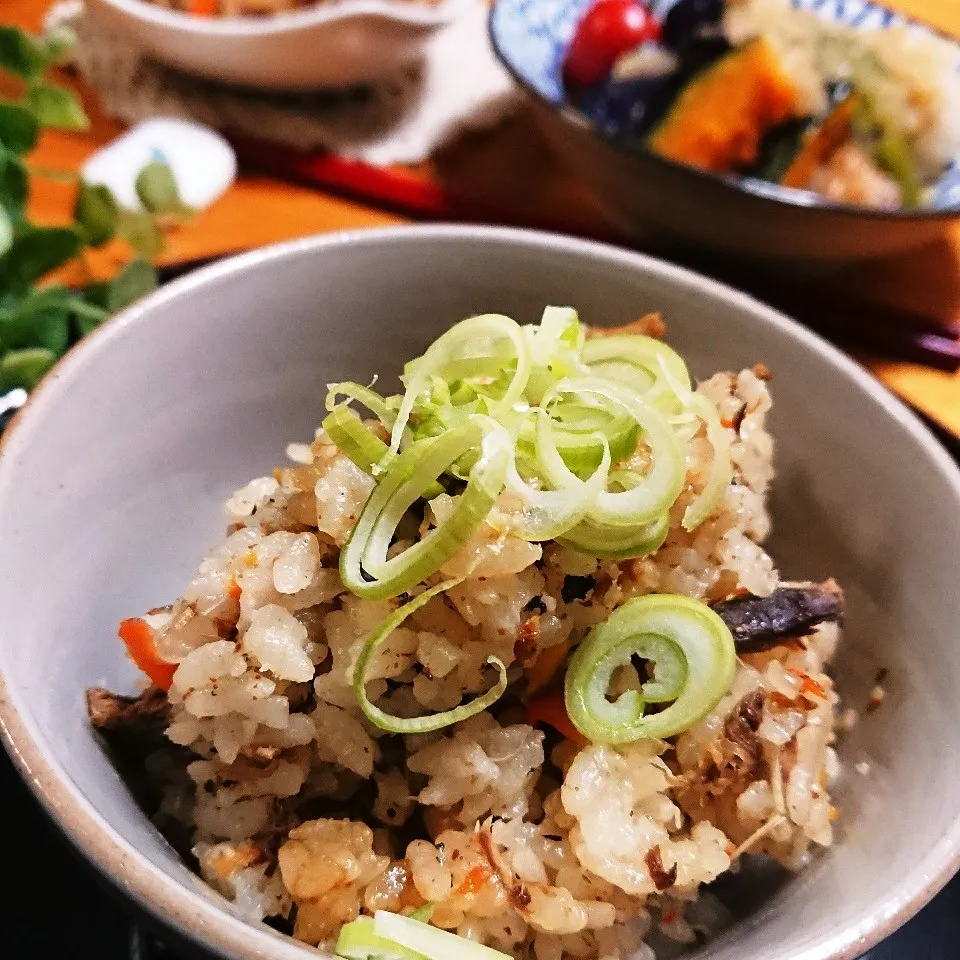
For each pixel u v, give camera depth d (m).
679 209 0.36
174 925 0.20
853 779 0.28
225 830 0.26
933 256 0.39
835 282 0.38
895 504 0.29
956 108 0.39
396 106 0.41
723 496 0.28
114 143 0.38
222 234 0.37
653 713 0.27
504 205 0.39
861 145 0.39
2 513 0.26
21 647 0.25
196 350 0.29
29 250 0.34
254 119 0.40
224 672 0.26
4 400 0.31
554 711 0.27
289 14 0.41
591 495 0.25
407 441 0.27
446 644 0.26
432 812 0.27
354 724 0.27
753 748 0.27
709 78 0.39
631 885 0.25
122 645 0.28
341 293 0.31
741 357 0.30
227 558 0.27
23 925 0.27
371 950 0.22
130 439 0.29
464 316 0.31
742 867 0.27
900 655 0.28
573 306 0.31
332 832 0.25
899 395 0.32
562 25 0.41
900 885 0.23
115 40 0.42
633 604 0.27
